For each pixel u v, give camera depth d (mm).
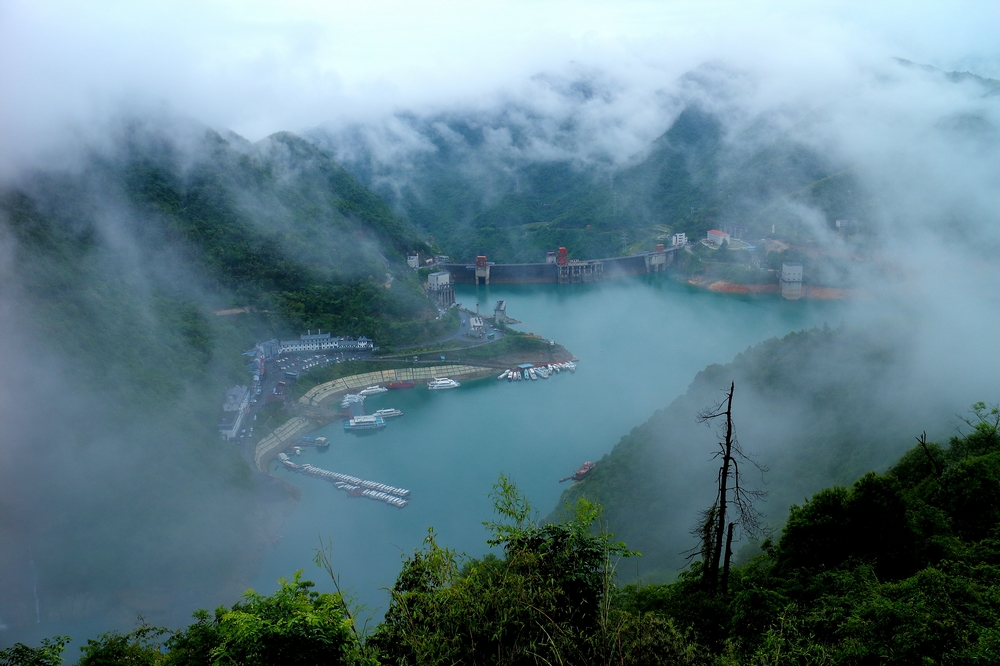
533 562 29109
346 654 25016
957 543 48438
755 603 39875
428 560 29188
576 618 28234
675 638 29484
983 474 56312
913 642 32219
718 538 46781
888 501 49719
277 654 24406
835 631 35219
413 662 25938
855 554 48781
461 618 26516
